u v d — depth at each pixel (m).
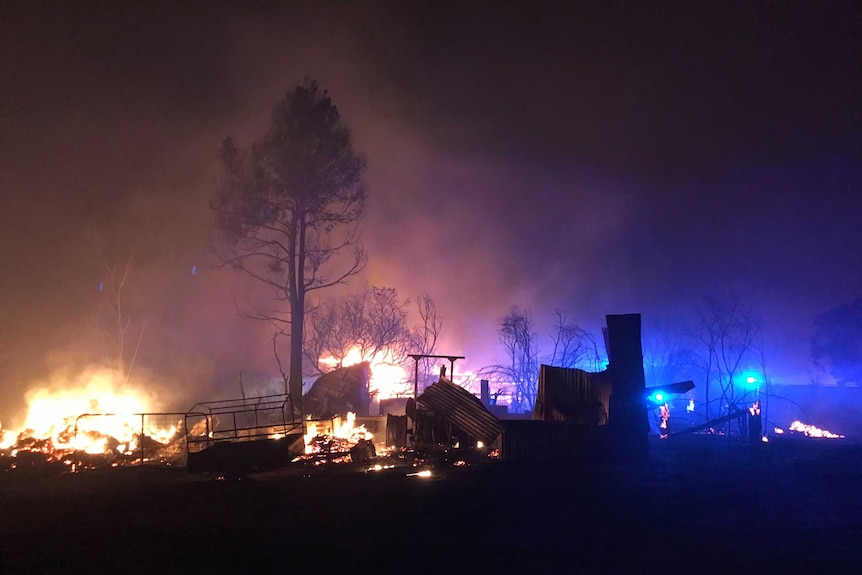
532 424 20.94
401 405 31.20
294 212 31.25
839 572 9.16
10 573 9.26
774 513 12.86
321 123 31.11
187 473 19.14
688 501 14.05
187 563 9.66
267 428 24.67
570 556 9.95
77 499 15.02
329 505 13.80
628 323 21.64
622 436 20.88
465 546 10.52
